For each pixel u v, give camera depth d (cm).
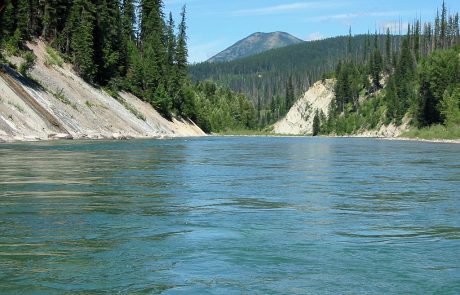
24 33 8194
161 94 11481
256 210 1647
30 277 918
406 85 15888
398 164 3625
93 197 1847
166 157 4012
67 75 8369
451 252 1132
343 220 1495
